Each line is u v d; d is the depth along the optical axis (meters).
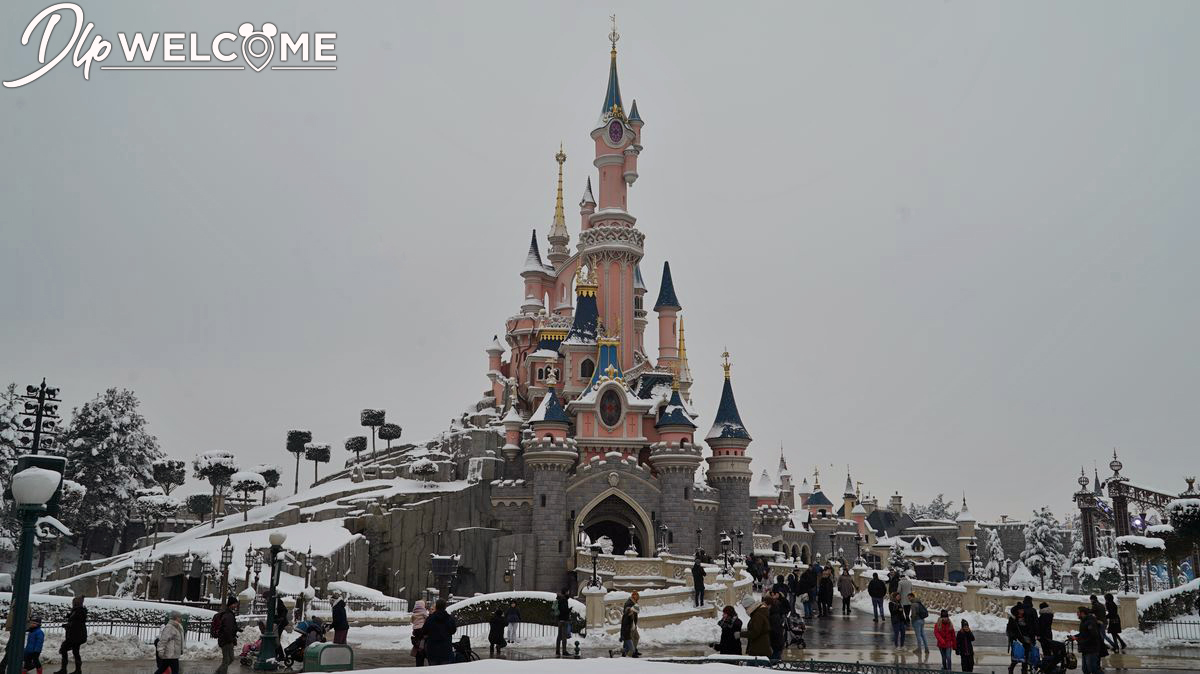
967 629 28.70
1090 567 71.75
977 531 160.88
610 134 111.81
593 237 109.06
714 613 46.78
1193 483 59.31
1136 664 31.81
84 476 105.69
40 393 34.38
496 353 122.25
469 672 19.80
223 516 116.38
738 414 97.88
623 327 107.56
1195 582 42.03
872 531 138.38
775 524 110.88
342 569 75.19
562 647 36.03
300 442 121.75
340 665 26.73
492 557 86.50
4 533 90.81
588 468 89.44
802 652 34.34
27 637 25.67
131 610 41.25
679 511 89.75
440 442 104.88
